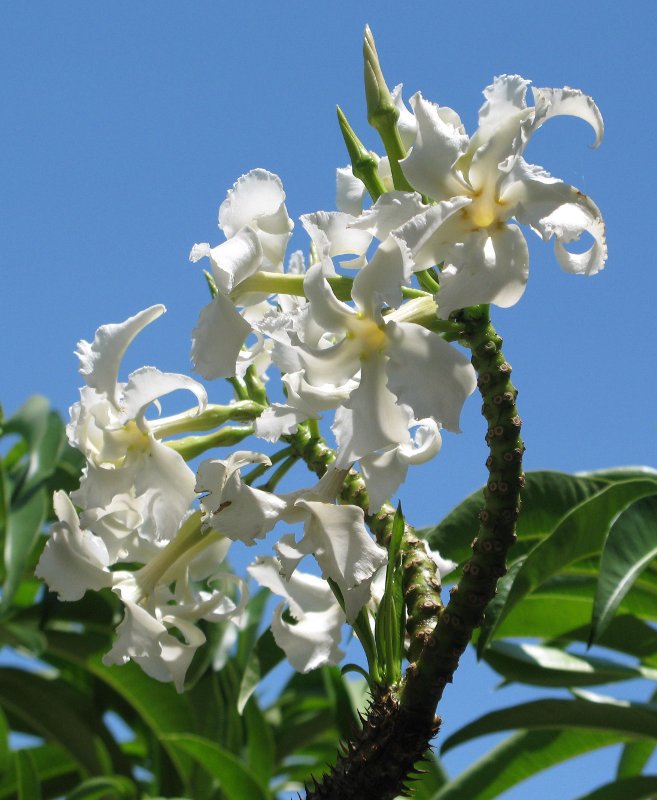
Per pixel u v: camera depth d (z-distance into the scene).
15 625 1.57
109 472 0.94
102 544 0.96
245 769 1.38
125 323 0.93
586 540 1.14
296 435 0.96
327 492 0.92
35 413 1.71
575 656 1.22
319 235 0.89
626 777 1.33
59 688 1.66
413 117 0.94
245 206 0.93
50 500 1.65
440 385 0.86
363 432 0.88
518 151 0.86
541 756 1.29
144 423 0.93
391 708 0.89
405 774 0.89
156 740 1.67
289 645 0.97
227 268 0.89
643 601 1.23
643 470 1.30
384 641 0.91
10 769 1.54
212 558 1.00
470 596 0.88
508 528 0.88
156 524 0.93
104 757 1.64
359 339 0.88
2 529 1.62
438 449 0.93
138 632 0.96
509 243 0.87
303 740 1.80
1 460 1.73
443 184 0.87
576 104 0.88
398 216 0.87
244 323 0.89
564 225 0.87
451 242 0.87
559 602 1.25
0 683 1.65
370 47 0.93
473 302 0.86
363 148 0.94
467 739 1.21
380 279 0.87
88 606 1.57
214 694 1.59
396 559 0.92
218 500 0.90
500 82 0.87
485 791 1.29
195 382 0.94
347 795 0.89
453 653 0.88
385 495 0.90
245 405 0.97
